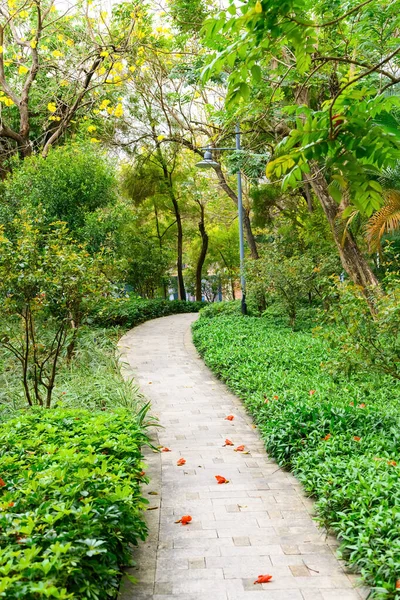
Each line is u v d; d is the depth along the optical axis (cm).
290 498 489
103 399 785
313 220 1525
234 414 776
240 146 1340
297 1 198
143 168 2359
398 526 351
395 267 1370
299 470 530
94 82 1605
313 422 581
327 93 970
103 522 322
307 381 798
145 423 705
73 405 766
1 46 1334
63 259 667
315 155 202
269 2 196
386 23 623
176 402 846
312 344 1053
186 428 713
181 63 1203
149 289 2722
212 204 2695
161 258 2539
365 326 575
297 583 350
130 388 836
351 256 1143
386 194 997
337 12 647
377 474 446
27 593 243
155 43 1393
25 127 1578
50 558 260
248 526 435
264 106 833
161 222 2875
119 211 1422
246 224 1961
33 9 1462
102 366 1009
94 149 1580
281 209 1803
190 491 508
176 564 378
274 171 208
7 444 475
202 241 2981
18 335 833
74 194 1374
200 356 1202
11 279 640
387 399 706
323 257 1395
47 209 1317
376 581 324
